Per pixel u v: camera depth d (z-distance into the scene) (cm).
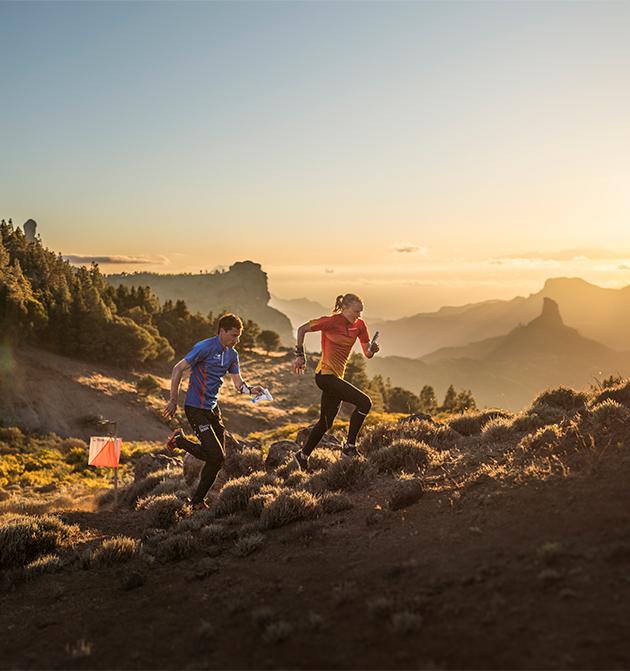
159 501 749
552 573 329
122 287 14100
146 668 342
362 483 687
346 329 720
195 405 689
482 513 464
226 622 383
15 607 500
